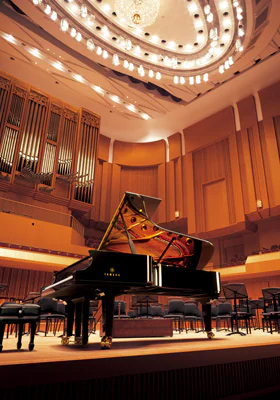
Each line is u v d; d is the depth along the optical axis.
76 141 12.87
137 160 15.04
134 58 10.44
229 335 4.89
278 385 3.27
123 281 2.87
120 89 12.18
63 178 11.73
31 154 11.31
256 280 11.73
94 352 2.42
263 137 11.98
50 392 1.97
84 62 10.97
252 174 11.84
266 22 9.20
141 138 15.37
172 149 14.69
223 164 12.96
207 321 3.97
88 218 13.64
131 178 14.98
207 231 12.76
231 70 11.04
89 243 12.76
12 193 10.81
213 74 10.93
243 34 9.29
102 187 14.36
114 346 2.94
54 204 11.72
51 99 12.62
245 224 11.72
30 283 10.12
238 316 5.70
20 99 11.66
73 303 3.51
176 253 3.99
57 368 1.99
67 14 8.98
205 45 10.09
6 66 11.58
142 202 3.43
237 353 2.95
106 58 10.07
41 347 2.91
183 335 4.98
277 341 3.46
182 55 10.52
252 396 2.98
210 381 2.73
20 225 9.72
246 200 11.88
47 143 11.96
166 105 13.12
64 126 12.79
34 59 10.95
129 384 2.28
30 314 2.67
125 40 9.75
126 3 8.12
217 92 12.54
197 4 8.69
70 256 10.34
